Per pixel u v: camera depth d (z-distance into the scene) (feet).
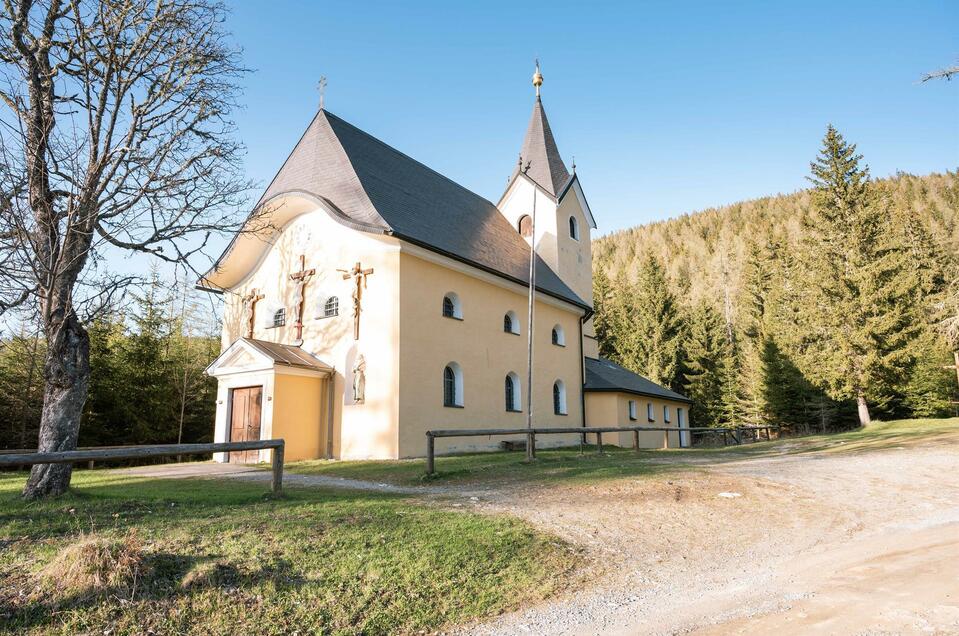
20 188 31.30
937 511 31.27
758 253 179.22
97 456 25.04
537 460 52.42
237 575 18.88
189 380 96.48
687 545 26.00
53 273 29.76
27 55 31.89
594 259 400.47
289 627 16.74
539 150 108.58
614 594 20.20
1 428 76.43
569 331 94.58
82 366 30.63
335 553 21.50
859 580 20.33
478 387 71.00
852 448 62.54
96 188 33.14
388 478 42.63
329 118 76.02
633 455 62.34
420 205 74.69
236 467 54.29
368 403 61.36
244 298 75.82
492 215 97.40
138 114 35.40
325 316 67.62
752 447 78.02
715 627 16.76
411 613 18.19
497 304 76.69
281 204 69.10
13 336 64.08
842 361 107.04
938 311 70.74
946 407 131.03
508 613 18.67
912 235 150.92
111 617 16.10
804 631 15.97
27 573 17.94
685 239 405.59
